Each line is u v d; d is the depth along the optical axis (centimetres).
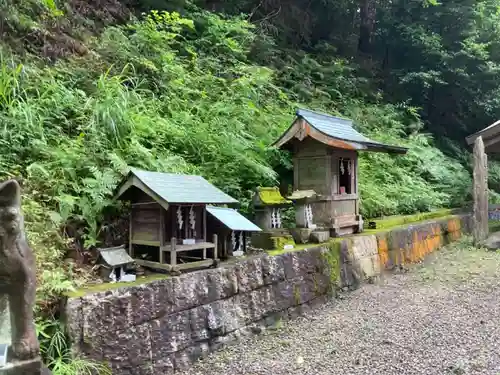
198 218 355
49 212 341
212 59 797
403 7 1321
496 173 1239
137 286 293
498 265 624
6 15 543
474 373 303
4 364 190
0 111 432
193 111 630
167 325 308
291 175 629
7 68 473
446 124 1367
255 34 976
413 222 741
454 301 475
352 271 518
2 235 194
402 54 1369
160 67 677
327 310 449
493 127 768
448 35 1284
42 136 416
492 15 1334
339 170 548
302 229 488
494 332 382
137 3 870
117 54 632
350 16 1427
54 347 258
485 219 775
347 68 1120
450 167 1095
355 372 309
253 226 398
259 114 695
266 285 395
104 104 480
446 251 742
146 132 495
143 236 345
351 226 569
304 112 520
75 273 314
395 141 975
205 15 883
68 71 536
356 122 975
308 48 1254
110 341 274
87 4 733
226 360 328
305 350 349
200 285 334
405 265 632
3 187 196
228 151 543
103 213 385
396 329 393
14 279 196
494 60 1297
